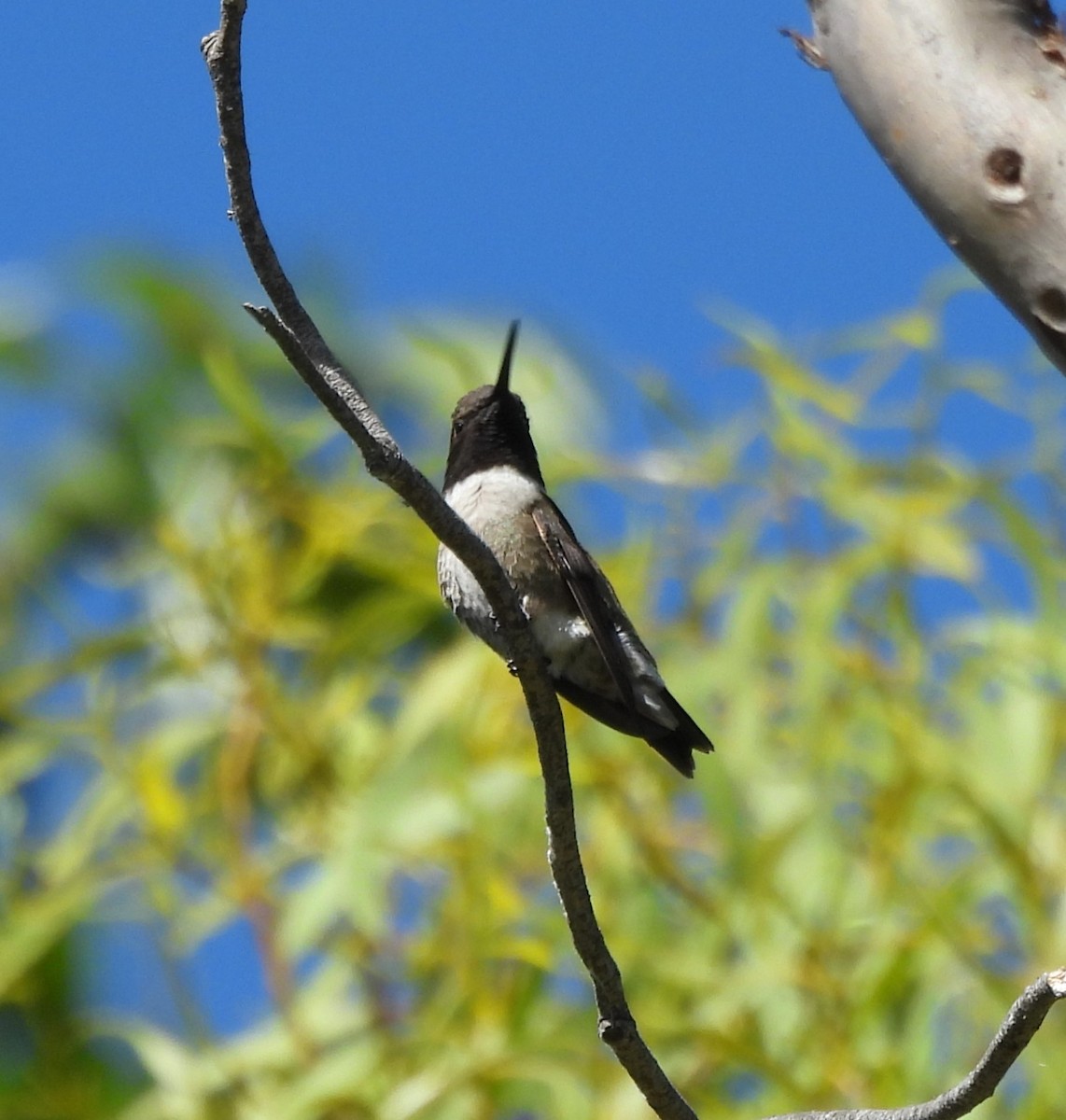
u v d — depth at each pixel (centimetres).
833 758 1048
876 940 991
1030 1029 595
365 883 1017
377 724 1120
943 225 534
